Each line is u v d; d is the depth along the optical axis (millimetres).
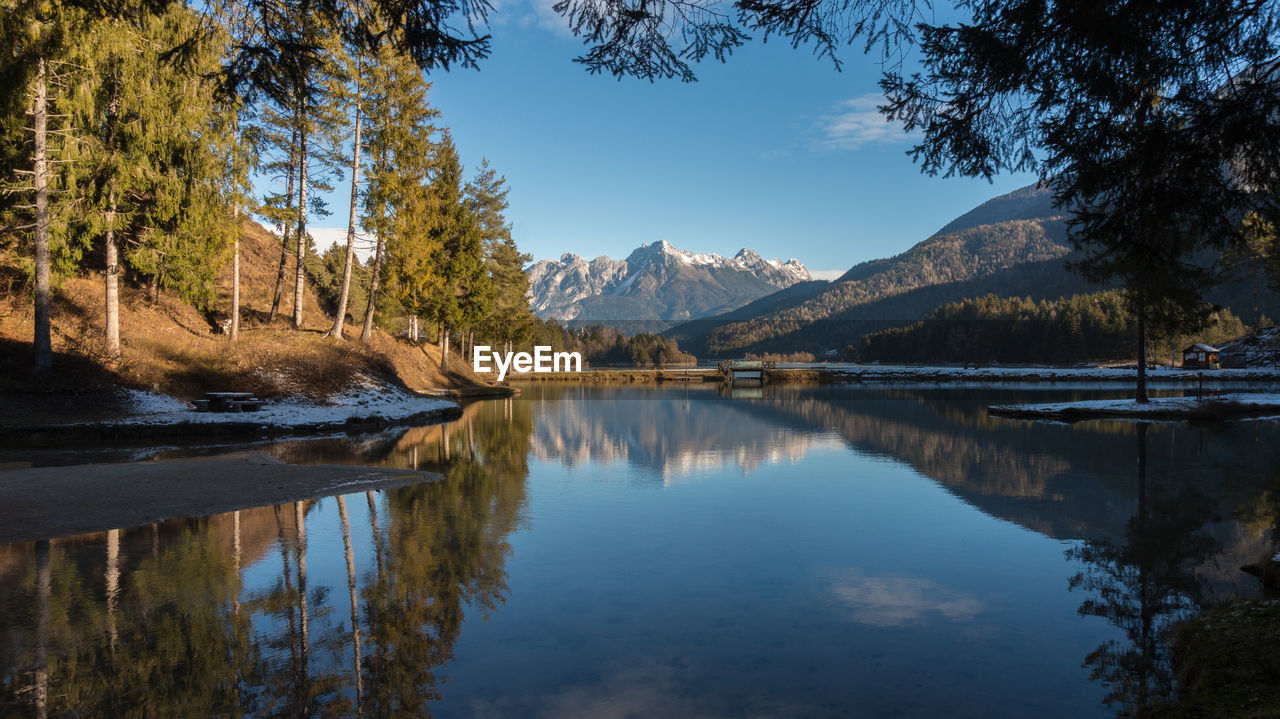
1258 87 4195
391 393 26484
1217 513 9188
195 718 3736
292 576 6344
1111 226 5184
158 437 15898
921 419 25219
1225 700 3576
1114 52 4383
